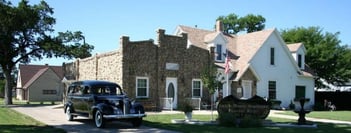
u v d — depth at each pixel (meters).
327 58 44.97
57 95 70.12
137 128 17.89
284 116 26.31
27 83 71.19
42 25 47.34
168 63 31.72
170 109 30.94
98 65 33.12
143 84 30.39
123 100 18.53
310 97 42.03
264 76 37.75
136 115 18.33
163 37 31.62
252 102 19.58
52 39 47.88
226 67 27.23
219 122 19.22
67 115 22.08
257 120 18.81
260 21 60.75
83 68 36.41
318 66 45.84
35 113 27.20
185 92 32.50
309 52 45.75
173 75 31.94
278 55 39.28
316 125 19.27
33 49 47.81
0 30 44.88
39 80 68.69
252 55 36.72
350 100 43.31
